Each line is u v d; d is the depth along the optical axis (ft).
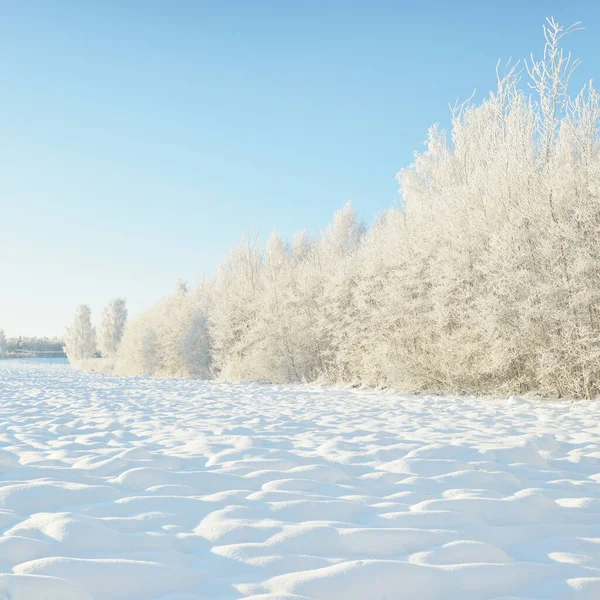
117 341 159.22
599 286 30.12
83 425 21.09
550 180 32.99
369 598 6.09
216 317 64.59
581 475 12.21
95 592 5.99
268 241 85.20
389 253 43.62
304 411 26.21
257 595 5.90
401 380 39.47
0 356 281.54
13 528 7.64
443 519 8.60
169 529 8.06
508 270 32.81
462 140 47.44
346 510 9.04
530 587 6.51
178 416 23.93
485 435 17.71
